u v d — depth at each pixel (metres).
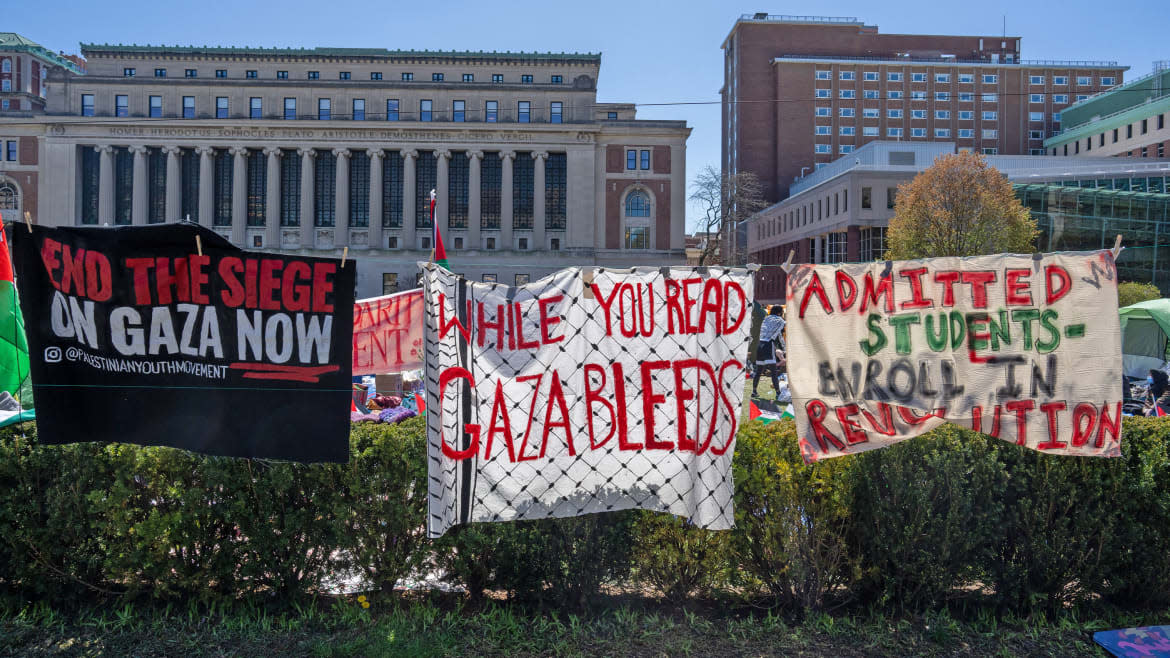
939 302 4.72
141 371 4.41
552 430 4.53
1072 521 4.78
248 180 67.19
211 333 4.44
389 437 4.71
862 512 4.75
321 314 4.48
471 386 4.45
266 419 4.45
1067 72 93.25
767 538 4.70
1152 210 55.09
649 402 4.59
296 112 67.94
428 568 4.80
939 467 4.62
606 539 4.70
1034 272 4.69
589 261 67.44
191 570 4.66
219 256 4.44
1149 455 4.76
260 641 4.38
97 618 4.65
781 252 84.94
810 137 91.38
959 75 92.38
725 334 4.61
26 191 64.25
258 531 4.63
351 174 68.50
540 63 71.25
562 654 4.27
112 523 4.59
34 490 4.69
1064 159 70.94
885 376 4.68
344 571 4.84
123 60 68.50
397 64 70.62
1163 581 4.81
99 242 4.37
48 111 65.19
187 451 4.46
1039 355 4.65
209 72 69.19
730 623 4.62
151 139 65.00
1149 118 73.19
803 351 4.71
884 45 94.75
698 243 95.12
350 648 4.22
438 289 4.41
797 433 4.66
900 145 67.75
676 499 4.58
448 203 68.19
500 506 4.47
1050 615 4.81
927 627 4.58
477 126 66.81
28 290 4.26
